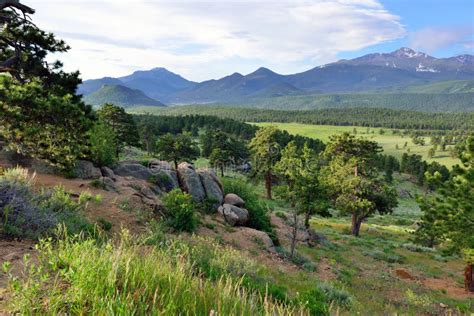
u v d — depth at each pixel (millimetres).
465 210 20938
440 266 31938
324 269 22141
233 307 4602
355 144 45969
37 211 8109
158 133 127062
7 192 7969
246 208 28422
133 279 4223
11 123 10680
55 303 3459
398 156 194250
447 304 18891
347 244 36438
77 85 14133
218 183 29500
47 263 4629
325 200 30281
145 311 3775
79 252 4855
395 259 31375
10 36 13359
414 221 70562
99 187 17828
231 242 19266
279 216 36219
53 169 18859
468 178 21141
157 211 17234
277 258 20047
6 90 10359
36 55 13523
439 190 22422
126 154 87688
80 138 12555
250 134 147125
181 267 5473
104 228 11852
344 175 44625
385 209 45688
